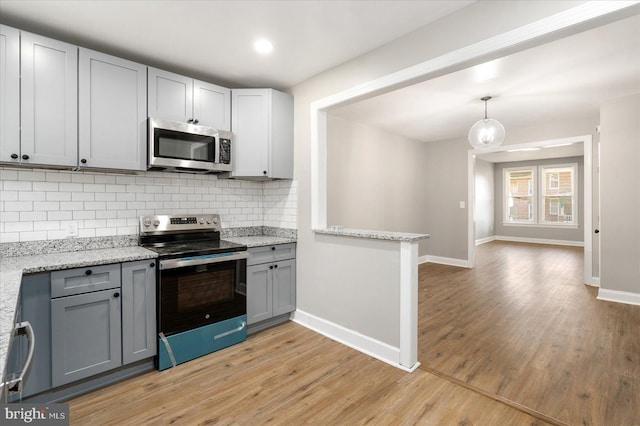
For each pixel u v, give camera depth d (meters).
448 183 6.01
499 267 5.77
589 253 4.55
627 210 3.74
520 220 9.30
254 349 2.57
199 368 2.28
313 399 1.93
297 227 3.13
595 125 4.46
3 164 1.96
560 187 8.60
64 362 1.88
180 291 2.32
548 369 2.26
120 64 2.29
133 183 2.63
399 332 2.32
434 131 5.34
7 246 2.08
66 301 1.88
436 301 3.82
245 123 2.94
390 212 5.39
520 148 5.08
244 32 2.20
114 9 1.93
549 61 2.73
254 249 2.80
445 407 1.86
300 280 3.12
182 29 2.16
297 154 3.12
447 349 2.58
